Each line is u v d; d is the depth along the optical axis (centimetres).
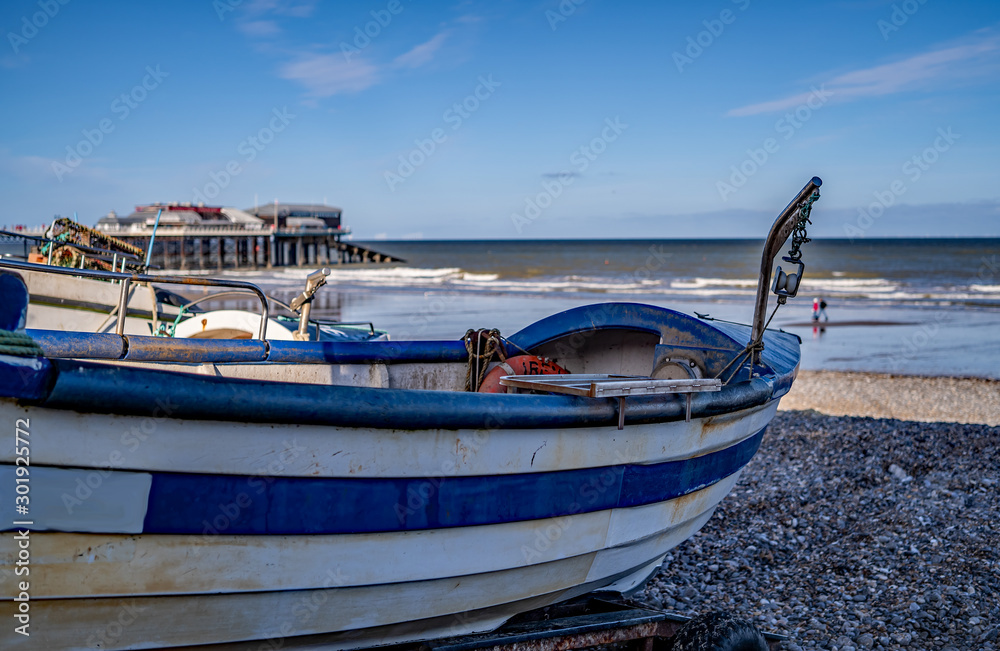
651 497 394
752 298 3619
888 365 2033
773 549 644
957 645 458
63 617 272
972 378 1828
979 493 744
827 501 751
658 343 498
